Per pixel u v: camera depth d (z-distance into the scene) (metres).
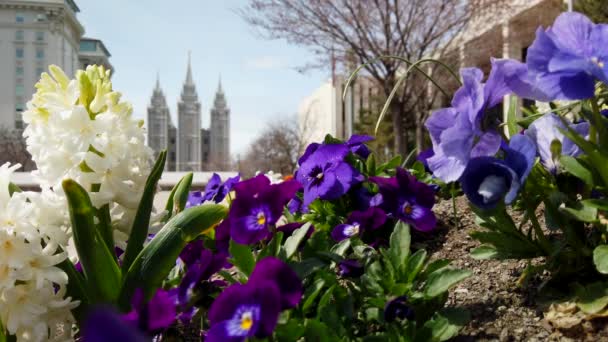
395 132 15.54
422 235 2.44
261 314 1.14
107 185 1.77
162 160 1.78
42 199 1.69
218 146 163.12
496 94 1.42
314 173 2.15
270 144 41.16
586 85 1.35
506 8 15.16
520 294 1.71
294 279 1.25
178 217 1.69
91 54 120.25
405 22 14.23
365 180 2.31
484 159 1.37
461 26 14.55
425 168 3.02
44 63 98.19
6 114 96.69
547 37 1.37
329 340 1.35
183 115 157.38
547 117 1.64
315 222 2.51
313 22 14.23
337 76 16.64
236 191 1.60
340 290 1.53
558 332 1.50
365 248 1.74
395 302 1.40
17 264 1.54
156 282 1.58
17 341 1.68
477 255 1.69
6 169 1.71
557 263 1.66
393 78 14.62
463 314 1.45
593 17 12.36
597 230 1.63
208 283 1.51
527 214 1.68
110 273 1.63
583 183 1.62
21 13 97.38
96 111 1.80
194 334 1.93
